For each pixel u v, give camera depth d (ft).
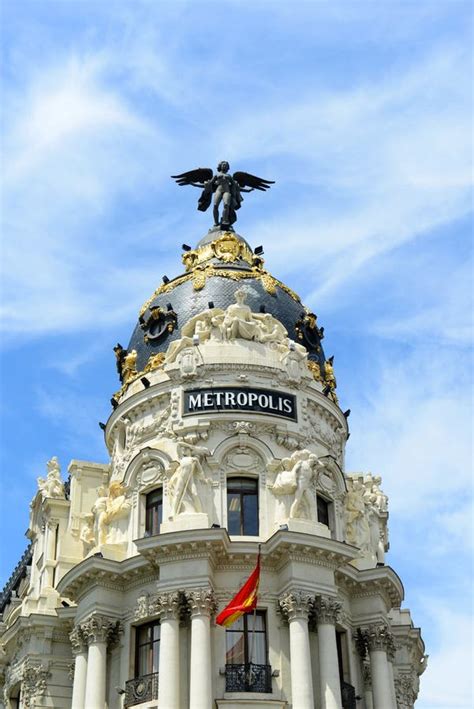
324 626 131.85
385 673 139.74
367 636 142.20
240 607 126.72
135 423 154.92
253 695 126.21
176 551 132.57
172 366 152.35
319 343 172.35
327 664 128.88
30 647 153.17
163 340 162.09
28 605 161.38
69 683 151.74
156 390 152.97
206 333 155.22
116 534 146.00
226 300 163.12
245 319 157.17
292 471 142.10
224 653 130.00
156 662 132.98
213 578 133.80
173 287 169.78
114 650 136.87
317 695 128.57
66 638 154.71
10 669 165.48
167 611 129.90
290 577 132.57
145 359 163.32
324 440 154.92
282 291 171.73
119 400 162.91
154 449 146.82
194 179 196.13
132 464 148.36
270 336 156.25
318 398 156.56
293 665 127.44
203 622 127.85
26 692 150.20
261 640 132.87
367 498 162.91
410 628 168.25
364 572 144.77
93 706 131.03
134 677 133.18
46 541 166.61
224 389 148.56
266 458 144.87
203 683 123.44
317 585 133.59
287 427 147.95
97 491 164.76
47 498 169.68
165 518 140.87
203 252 175.73
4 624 181.98
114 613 138.10
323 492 148.77
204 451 143.13
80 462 170.71
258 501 143.13
